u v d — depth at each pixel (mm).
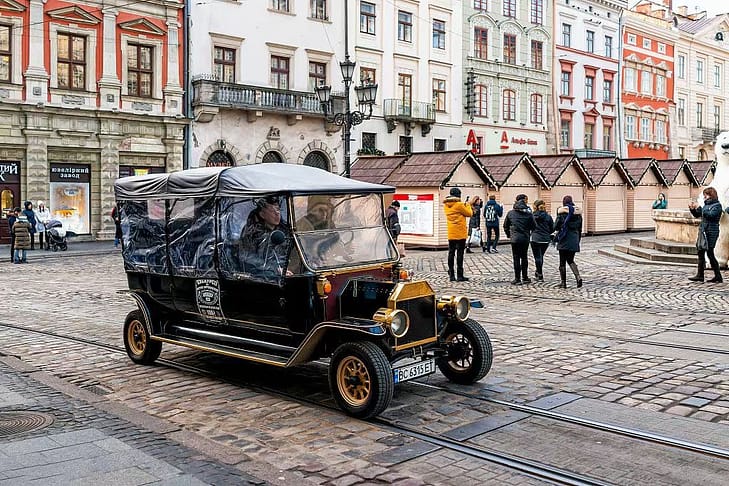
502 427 6730
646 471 5656
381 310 7152
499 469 5754
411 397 7691
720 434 6453
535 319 12352
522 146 52500
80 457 5852
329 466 5840
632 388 7945
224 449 6145
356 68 42875
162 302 9117
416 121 45250
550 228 17734
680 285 16266
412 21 45625
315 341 7273
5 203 31344
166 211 8922
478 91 49406
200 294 8570
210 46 37000
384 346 7148
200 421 7055
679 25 72438
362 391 7078
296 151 40438
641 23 61625
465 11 48406
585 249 27797
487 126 50156
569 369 8812
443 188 29812
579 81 56531
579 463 5840
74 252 28406
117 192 9602
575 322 12023
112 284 18234
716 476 5547
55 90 32219
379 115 44125
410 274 8258
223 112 37344
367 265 7859
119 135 34125
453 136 48125
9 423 6785
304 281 7465
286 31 39812
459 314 7703
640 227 40844
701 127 69438
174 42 35750
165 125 35531
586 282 17234
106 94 33688
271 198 7734
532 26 52625
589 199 38000
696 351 9719
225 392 8062
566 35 55594
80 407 7367
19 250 26469
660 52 64250
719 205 16438
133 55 34781
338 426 6828
